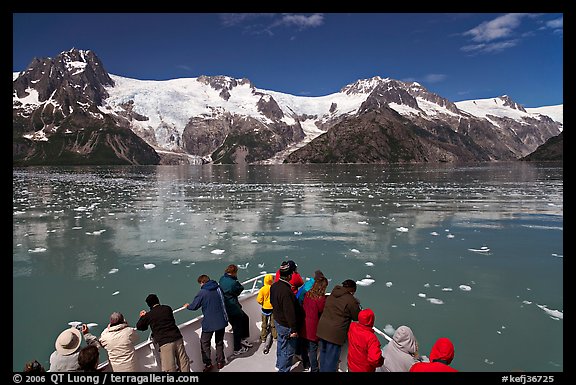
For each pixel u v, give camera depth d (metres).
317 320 5.81
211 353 6.66
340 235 21.56
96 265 16.50
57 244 20.06
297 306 6.04
